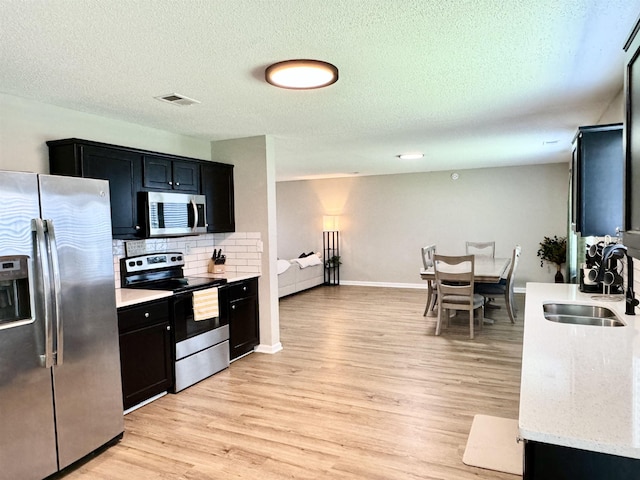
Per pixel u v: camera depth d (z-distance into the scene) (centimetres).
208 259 480
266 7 180
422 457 255
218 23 195
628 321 224
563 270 761
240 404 335
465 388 357
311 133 449
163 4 175
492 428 287
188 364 371
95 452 267
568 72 271
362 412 316
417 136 478
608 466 112
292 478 237
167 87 285
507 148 570
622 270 300
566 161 731
